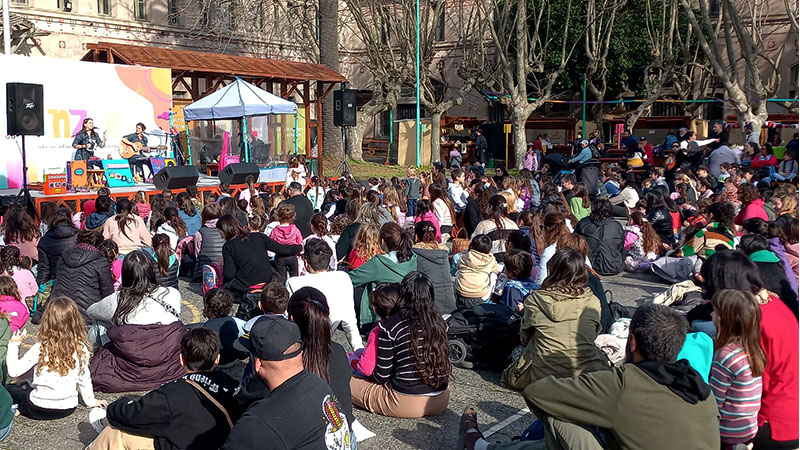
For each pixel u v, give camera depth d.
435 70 37.31
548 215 7.11
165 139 19.75
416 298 4.96
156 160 17.91
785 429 3.68
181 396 3.55
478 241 7.01
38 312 7.55
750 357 3.52
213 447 3.59
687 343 4.09
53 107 17.36
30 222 8.69
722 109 30.62
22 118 12.84
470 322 6.23
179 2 31.89
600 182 17.12
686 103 30.17
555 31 30.02
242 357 5.73
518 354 5.94
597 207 10.17
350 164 28.38
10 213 8.66
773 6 29.16
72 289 6.74
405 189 15.66
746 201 9.35
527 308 4.59
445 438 4.87
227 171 17.17
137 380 5.52
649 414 2.99
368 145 38.59
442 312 6.86
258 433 2.87
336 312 5.87
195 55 22.25
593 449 3.07
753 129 19.20
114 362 5.58
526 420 5.22
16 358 5.01
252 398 3.38
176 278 8.55
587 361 4.45
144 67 19.34
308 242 5.99
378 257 6.58
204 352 3.64
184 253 9.91
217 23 32.16
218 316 5.71
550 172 21.81
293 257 8.17
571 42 29.95
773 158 16.34
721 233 8.47
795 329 3.78
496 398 5.64
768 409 3.71
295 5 30.41
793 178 15.26
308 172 24.22
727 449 3.52
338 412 3.14
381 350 4.99
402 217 11.95
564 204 10.81
